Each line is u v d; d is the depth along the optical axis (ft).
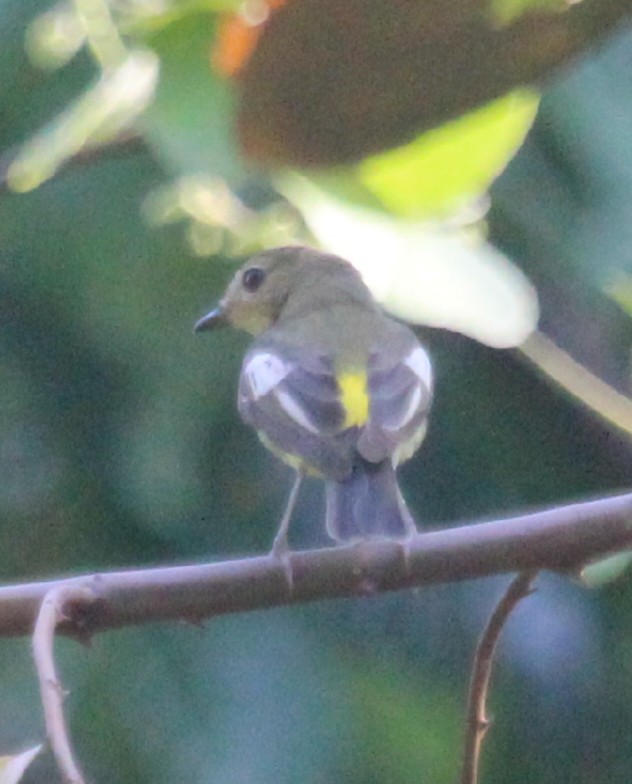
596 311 28.71
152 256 34.14
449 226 14.19
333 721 37.27
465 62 10.75
